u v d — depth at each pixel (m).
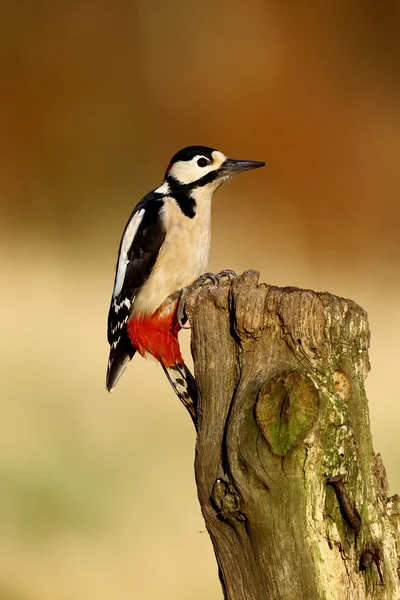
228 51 35.25
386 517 5.28
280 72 34.97
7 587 9.44
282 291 5.21
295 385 4.98
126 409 12.59
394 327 16.47
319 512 4.97
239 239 23.64
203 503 5.14
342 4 35.28
